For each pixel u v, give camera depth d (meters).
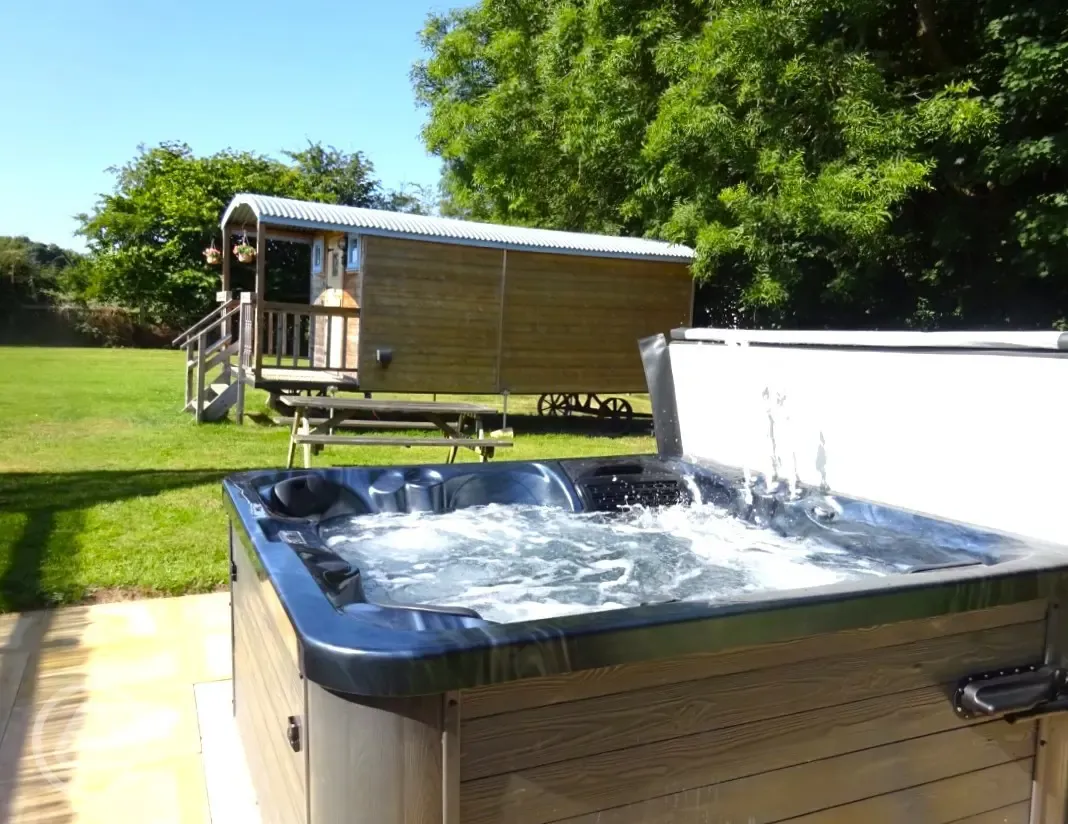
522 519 3.05
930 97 8.38
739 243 8.25
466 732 1.11
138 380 12.70
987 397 2.05
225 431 7.82
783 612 1.29
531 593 2.36
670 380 3.32
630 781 1.24
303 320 14.16
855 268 8.87
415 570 2.52
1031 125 7.81
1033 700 1.59
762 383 2.85
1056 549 1.81
